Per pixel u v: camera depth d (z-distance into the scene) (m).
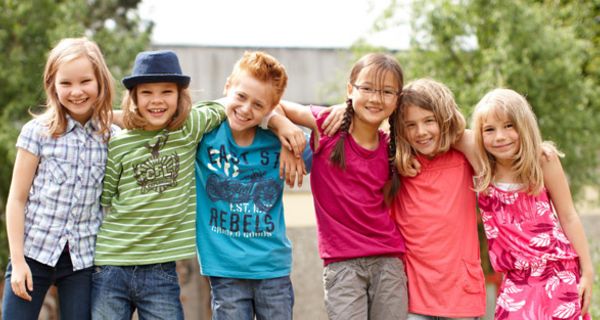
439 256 3.74
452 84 9.79
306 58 13.55
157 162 3.50
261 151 3.72
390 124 3.89
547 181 3.80
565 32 10.45
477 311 3.76
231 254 3.58
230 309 3.59
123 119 3.52
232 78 3.62
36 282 3.46
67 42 3.49
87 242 3.49
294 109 3.91
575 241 3.79
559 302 3.66
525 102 3.74
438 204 3.78
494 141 3.69
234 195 3.64
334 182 3.75
